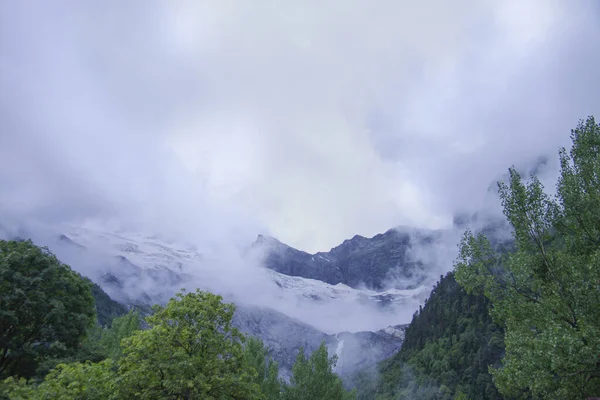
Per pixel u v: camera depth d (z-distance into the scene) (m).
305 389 44.75
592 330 21.97
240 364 26.41
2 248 43.25
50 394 22.81
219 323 27.25
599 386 23.11
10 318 37.69
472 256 29.95
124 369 24.75
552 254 27.06
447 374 125.62
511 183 29.11
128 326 51.88
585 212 26.45
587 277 24.78
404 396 130.12
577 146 28.75
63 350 39.50
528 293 27.39
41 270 42.53
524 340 24.42
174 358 23.97
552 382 22.81
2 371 39.12
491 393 103.38
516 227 28.64
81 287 46.47
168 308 26.41
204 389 22.89
